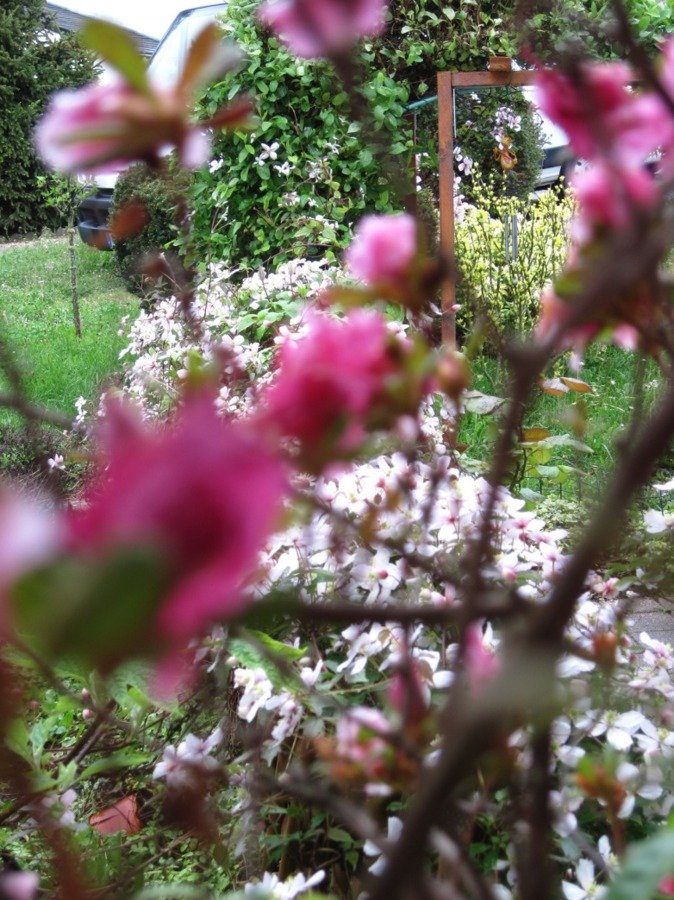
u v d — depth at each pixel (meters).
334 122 4.54
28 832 1.33
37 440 0.59
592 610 1.31
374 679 1.56
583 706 0.68
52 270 10.12
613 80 0.43
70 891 0.51
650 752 1.17
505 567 1.44
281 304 3.76
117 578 0.22
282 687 1.26
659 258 0.40
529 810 0.46
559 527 2.09
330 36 0.39
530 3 0.47
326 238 4.48
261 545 0.24
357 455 0.37
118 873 1.31
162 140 0.37
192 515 0.23
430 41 5.15
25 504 0.23
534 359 0.42
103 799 1.77
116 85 0.36
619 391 3.52
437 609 0.37
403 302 0.46
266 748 1.38
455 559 1.40
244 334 3.98
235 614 0.26
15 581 0.22
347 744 0.55
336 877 1.52
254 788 1.07
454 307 2.26
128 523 0.23
